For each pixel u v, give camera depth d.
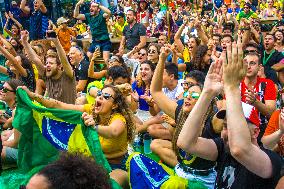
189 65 7.80
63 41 11.32
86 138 4.11
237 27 10.81
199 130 3.02
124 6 15.26
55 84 6.29
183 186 3.94
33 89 7.50
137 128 5.77
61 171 1.97
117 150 4.59
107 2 16.33
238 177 2.94
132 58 9.17
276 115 4.43
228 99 2.71
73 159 2.05
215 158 3.10
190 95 4.05
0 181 4.62
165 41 10.00
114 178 4.36
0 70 8.30
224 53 2.74
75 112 4.37
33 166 4.68
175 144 4.11
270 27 12.62
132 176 4.17
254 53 5.52
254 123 2.99
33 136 4.61
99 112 4.53
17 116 4.62
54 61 6.16
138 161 4.18
